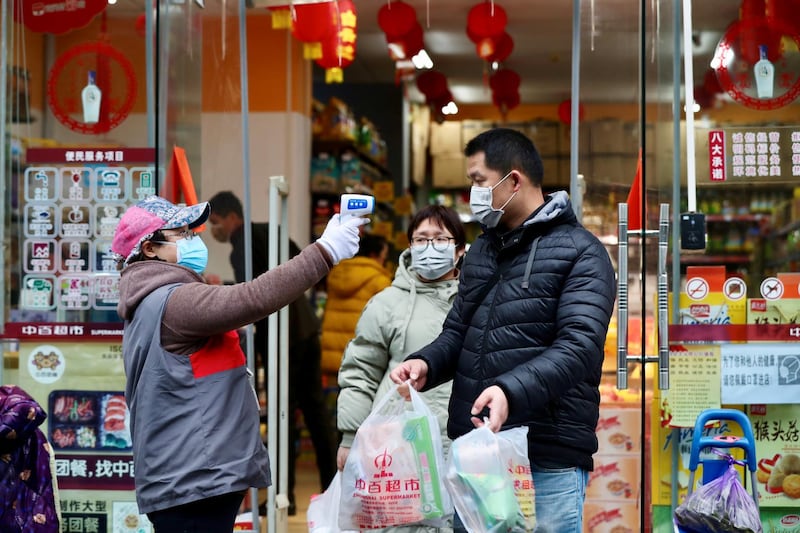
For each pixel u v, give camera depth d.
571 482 2.80
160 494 2.84
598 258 2.78
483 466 2.65
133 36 4.10
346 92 10.15
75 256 4.09
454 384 2.96
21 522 3.24
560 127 10.67
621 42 3.94
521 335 2.80
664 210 3.58
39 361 4.07
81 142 4.11
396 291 3.91
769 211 4.83
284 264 2.85
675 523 3.32
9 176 4.12
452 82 10.30
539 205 2.95
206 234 4.52
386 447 2.90
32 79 4.15
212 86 4.46
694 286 3.74
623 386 3.54
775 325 3.72
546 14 7.48
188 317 2.82
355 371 3.90
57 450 4.04
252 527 4.49
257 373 5.51
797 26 3.82
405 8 6.34
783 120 3.84
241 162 4.65
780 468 3.72
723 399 3.71
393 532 3.43
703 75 3.85
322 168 8.43
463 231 3.85
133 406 2.92
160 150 4.06
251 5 4.73
